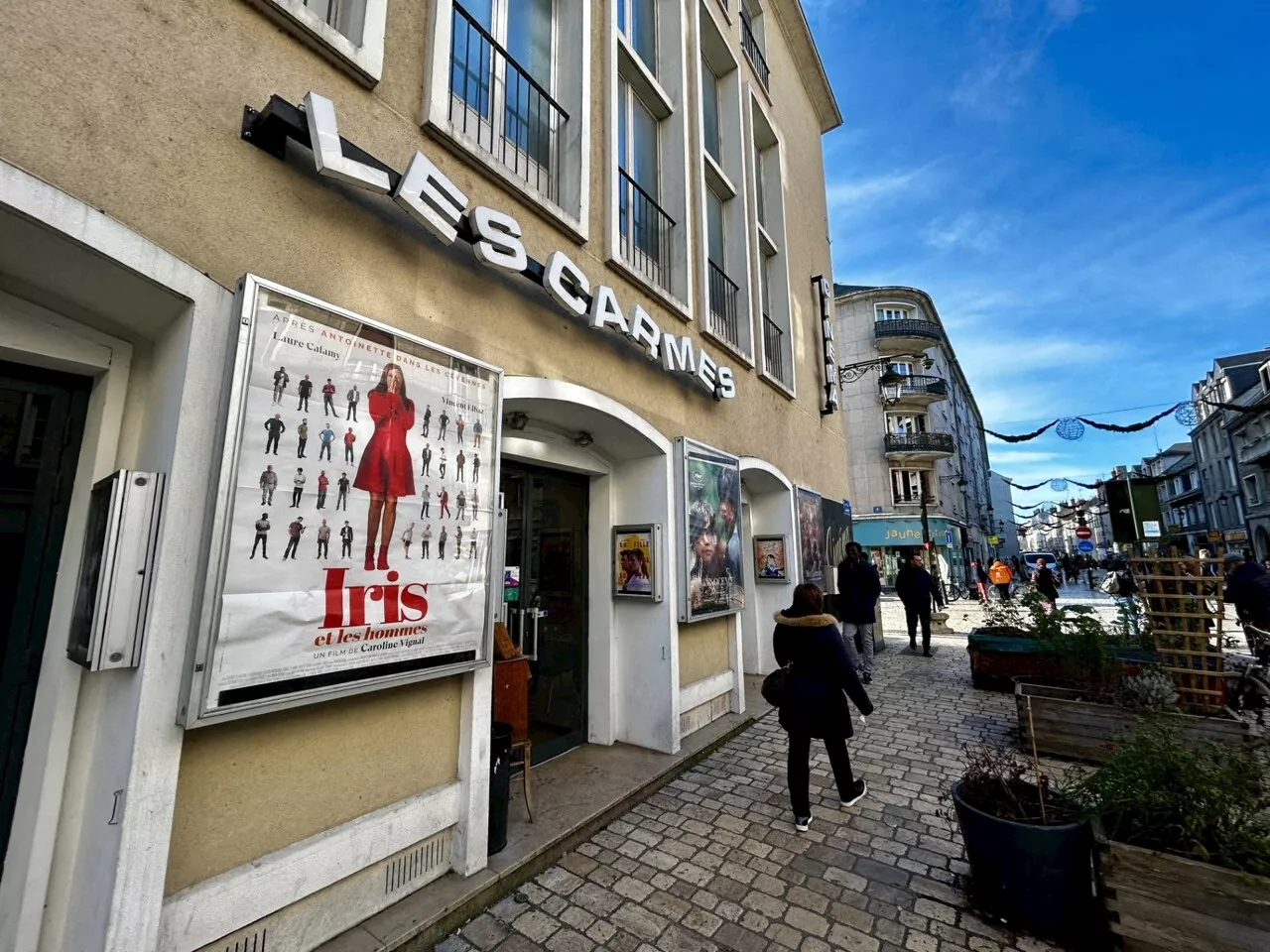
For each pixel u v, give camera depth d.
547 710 4.66
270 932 2.21
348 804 2.51
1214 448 37.69
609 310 4.34
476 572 3.03
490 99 4.00
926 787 4.22
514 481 4.52
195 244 2.19
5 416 2.09
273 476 2.22
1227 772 2.50
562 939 2.59
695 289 6.25
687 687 5.32
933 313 29.70
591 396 4.12
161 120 2.13
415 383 2.81
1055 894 2.57
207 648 1.99
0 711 1.97
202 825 2.07
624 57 5.55
